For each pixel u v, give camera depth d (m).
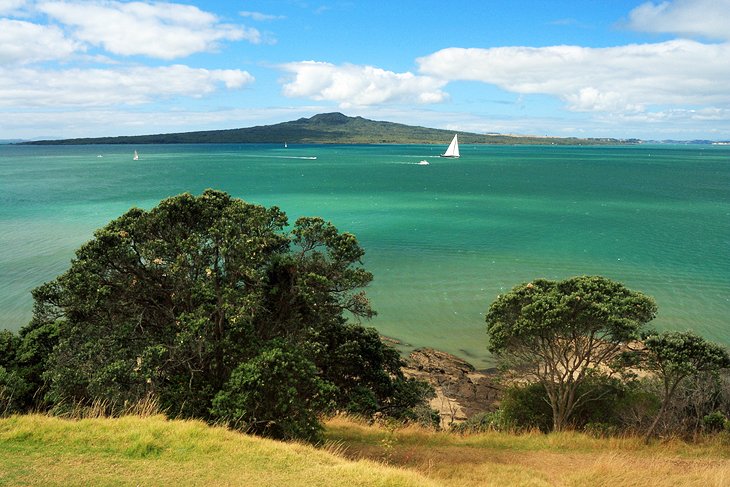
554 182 146.75
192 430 13.89
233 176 155.38
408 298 45.78
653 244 63.34
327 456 13.77
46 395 17.70
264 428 15.96
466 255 58.75
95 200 96.50
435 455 17.62
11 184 126.25
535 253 59.28
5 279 46.22
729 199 108.00
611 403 23.05
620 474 15.37
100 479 10.88
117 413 16.02
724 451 18.55
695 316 39.22
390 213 88.06
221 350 17.28
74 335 18.41
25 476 10.73
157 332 18.62
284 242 20.48
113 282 18.03
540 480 14.74
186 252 17.62
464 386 33.19
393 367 28.70
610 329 20.89
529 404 24.11
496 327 22.89
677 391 22.11
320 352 24.64
